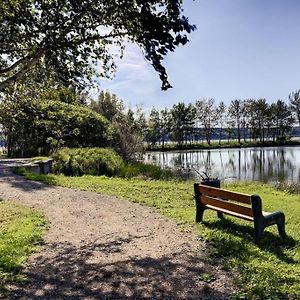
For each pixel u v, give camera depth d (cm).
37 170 1756
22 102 862
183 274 477
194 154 4953
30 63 533
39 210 905
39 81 679
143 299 411
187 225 725
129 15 457
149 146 6225
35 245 617
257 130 8188
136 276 476
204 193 725
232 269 486
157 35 448
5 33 511
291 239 616
